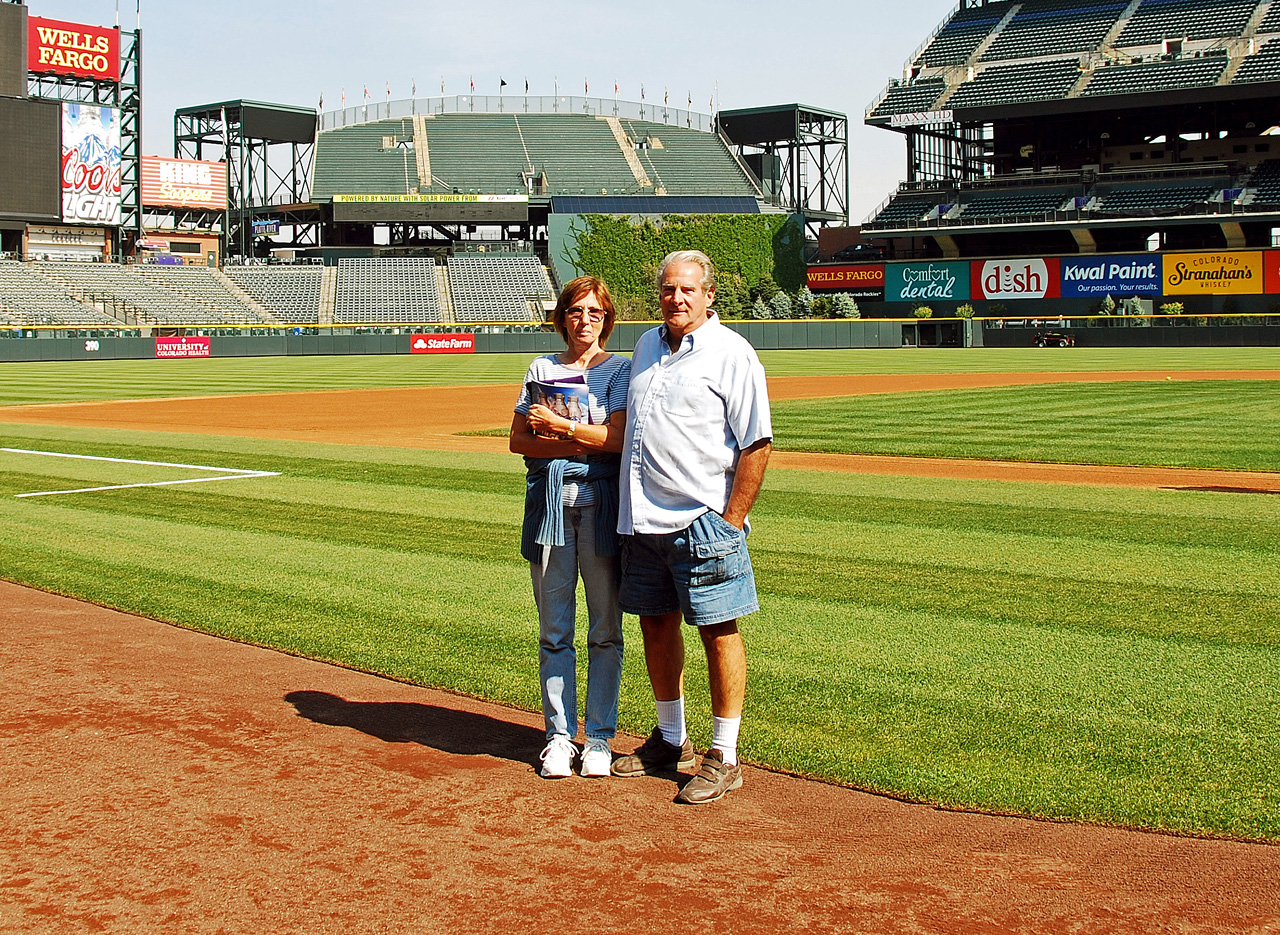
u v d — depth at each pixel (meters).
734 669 3.90
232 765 4.11
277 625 6.07
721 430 3.89
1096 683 4.94
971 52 67.94
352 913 3.04
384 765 4.12
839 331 59.31
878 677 5.07
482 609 6.37
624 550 4.09
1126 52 62.94
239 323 56.16
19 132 51.22
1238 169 58.88
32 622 6.19
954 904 3.07
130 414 20.83
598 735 4.14
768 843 3.47
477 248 67.44
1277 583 6.75
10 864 3.32
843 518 9.15
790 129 73.75
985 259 61.62
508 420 19.42
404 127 73.31
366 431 17.50
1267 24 60.78
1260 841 3.44
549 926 2.97
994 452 13.72
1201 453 13.30
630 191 69.88
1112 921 2.97
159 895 3.14
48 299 50.53
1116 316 56.84
